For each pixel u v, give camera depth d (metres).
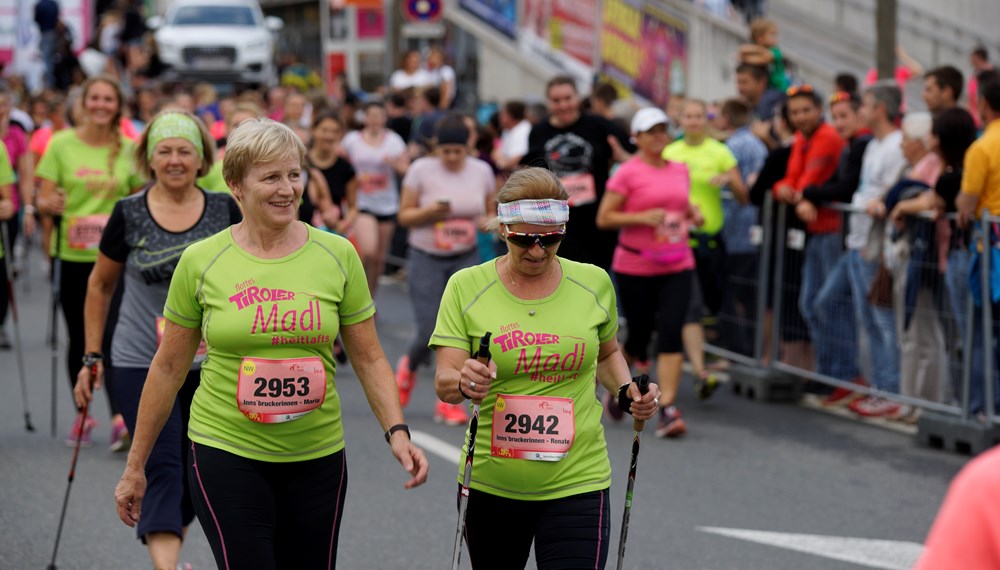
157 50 39.50
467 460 5.59
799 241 13.55
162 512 7.03
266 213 5.63
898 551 8.73
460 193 12.38
